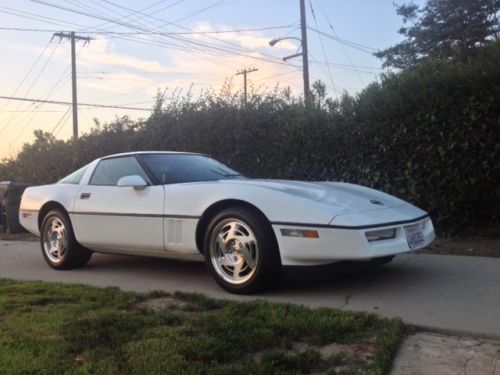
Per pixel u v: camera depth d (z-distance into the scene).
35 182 13.88
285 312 4.05
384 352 3.23
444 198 7.85
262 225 4.74
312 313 4.01
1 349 3.47
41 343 3.56
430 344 3.50
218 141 10.09
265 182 5.27
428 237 5.14
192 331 3.71
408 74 8.13
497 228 7.84
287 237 4.61
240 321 3.84
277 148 9.43
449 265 5.92
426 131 7.82
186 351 3.31
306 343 3.49
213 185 5.18
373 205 4.94
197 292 5.01
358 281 5.25
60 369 3.15
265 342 3.44
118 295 4.81
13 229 10.80
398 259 6.31
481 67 7.46
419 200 8.03
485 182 7.59
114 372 3.06
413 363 3.18
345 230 4.41
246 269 4.88
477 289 4.84
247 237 4.84
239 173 6.37
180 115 10.77
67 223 6.45
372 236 4.49
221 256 5.03
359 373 3.01
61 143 13.50
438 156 7.81
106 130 12.26
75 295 4.88
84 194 6.26
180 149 10.55
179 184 5.50
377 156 8.36
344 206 4.71
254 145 9.70
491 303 4.38
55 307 4.51
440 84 7.68
